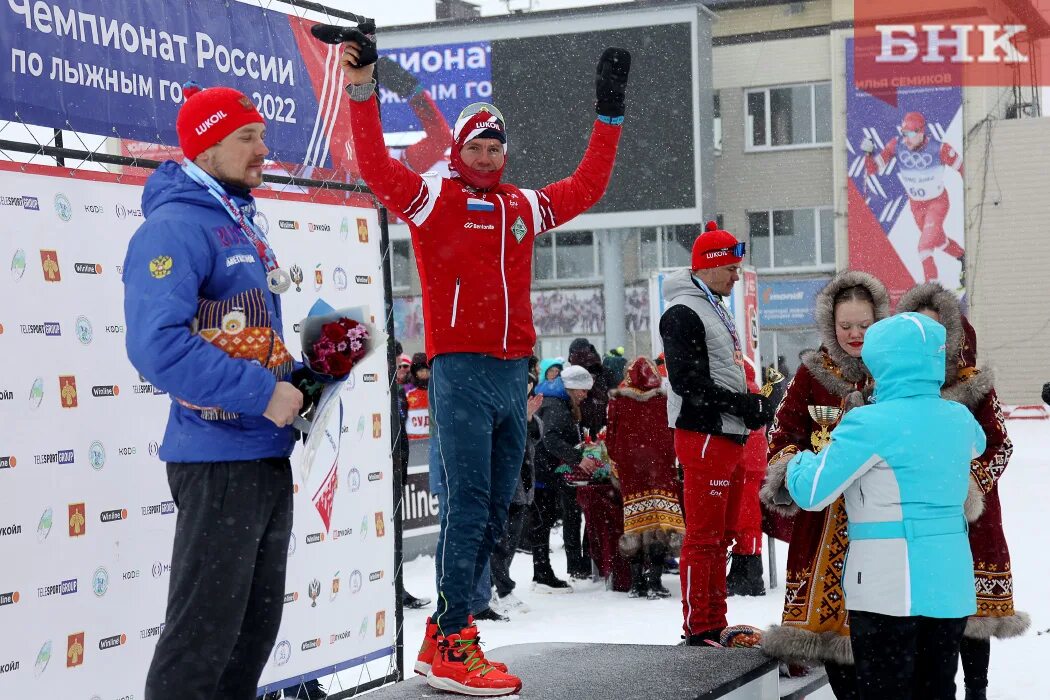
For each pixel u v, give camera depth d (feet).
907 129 89.76
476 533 11.50
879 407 11.46
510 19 81.20
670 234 92.58
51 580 11.71
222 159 9.48
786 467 12.39
